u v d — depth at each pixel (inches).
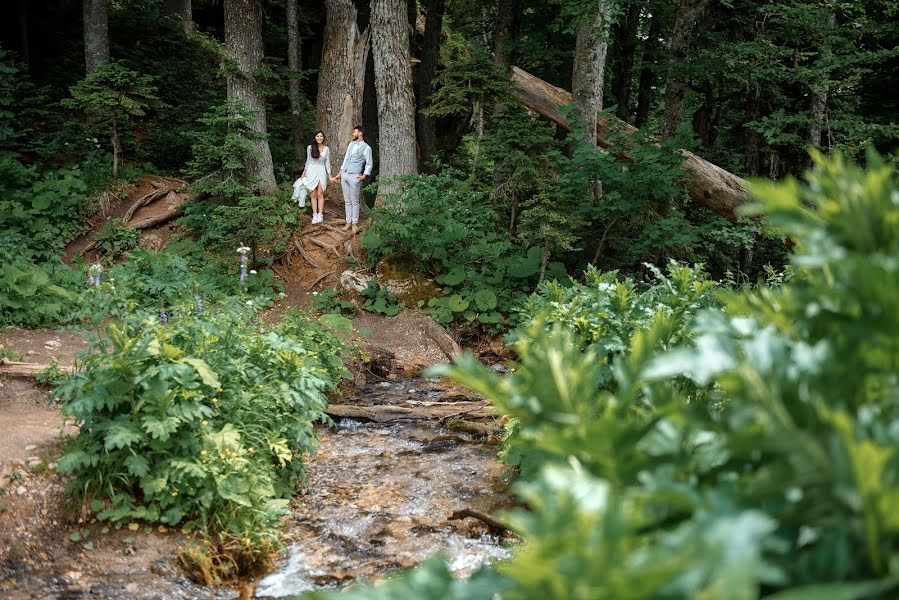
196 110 719.1
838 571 30.7
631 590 27.1
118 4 818.2
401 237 524.4
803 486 34.6
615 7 530.6
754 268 619.8
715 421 38.7
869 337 36.8
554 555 29.7
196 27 942.4
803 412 35.4
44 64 706.2
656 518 37.2
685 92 583.5
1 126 560.4
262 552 184.9
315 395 238.4
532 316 269.7
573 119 518.9
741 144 732.0
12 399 264.8
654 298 209.5
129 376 191.9
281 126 799.1
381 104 585.0
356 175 573.6
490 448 289.4
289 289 531.8
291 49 671.1
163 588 165.2
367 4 749.9
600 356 165.8
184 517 193.3
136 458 187.2
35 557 169.9
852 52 544.4
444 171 536.7
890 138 518.0
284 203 595.2
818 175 41.4
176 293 432.5
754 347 38.6
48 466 202.2
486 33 951.6
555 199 499.5
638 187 496.7
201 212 566.3
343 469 261.9
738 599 25.6
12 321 374.9
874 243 39.1
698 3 558.9
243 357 236.4
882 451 29.0
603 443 39.3
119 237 537.0
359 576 177.8
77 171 558.6
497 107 601.9
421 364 450.0
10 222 512.1
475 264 546.0
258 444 218.4
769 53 537.3
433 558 37.9
